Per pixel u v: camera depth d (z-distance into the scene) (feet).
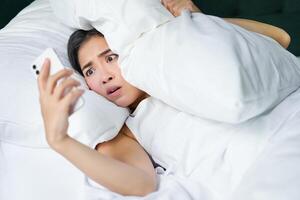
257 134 2.61
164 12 2.96
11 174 3.03
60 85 2.28
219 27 2.67
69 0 3.29
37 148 3.14
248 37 2.69
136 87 2.98
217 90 2.35
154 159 3.02
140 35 2.88
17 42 3.68
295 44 4.58
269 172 2.34
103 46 3.10
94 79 3.12
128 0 2.95
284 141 2.53
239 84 2.31
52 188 2.88
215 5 4.81
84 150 2.49
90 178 2.70
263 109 2.46
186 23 2.75
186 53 2.54
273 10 4.72
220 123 2.71
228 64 2.38
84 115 2.83
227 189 2.60
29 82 3.22
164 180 2.79
